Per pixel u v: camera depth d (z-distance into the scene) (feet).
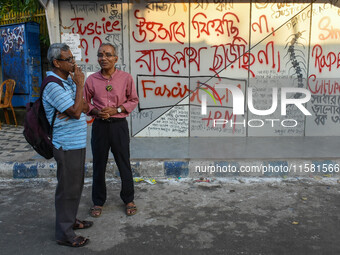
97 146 12.51
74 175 10.52
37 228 11.87
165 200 14.16
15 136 23.59
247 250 10.31
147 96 21.83
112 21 21.11
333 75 21.66
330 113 22.07
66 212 10.65
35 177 16.93
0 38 28.60
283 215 12.67
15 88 28.19
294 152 18.35
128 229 11.75
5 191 15.26
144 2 20.90
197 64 21.49
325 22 21.11
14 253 10.25
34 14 27.81
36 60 27.55
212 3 20.90
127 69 21.52
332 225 11.86
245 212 12.96
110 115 12.07
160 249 10.43
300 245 10.57
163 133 22.21
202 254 10.12
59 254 10.21
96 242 10.89
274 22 21.11
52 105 10.00
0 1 30.73
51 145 10.39
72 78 10.17
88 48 21.38
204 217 12.59
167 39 21.26
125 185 12.82
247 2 20.92
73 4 20.92
